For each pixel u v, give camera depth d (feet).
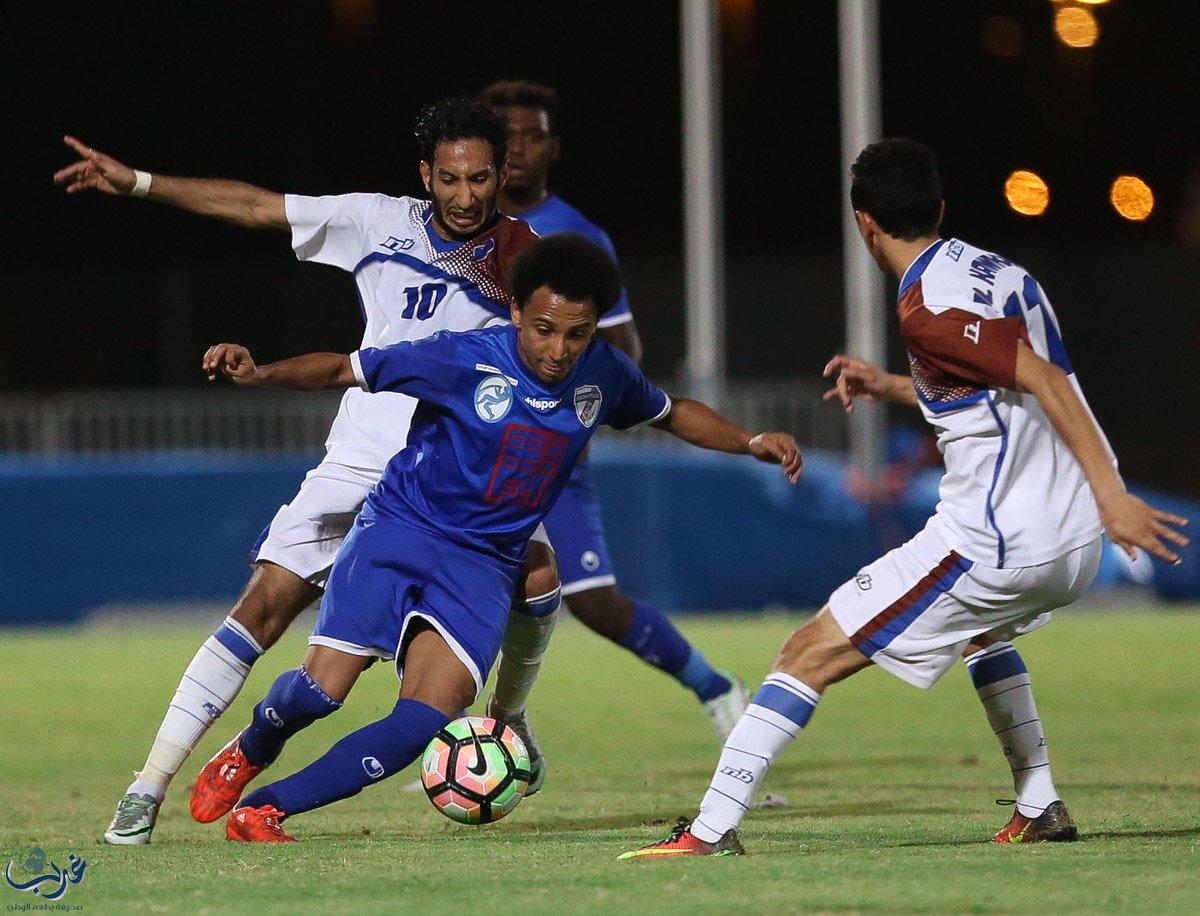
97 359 293.84
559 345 60.59
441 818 73.56
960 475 56.85
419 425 64.85
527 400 61.98
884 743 102.47
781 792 81.30
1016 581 56.34
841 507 204.13
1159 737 101.96
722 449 65.62
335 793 62.95
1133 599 223.92
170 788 85.66
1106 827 65.10
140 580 196.95
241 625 67.62
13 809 77.36
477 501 62.80
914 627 57.21
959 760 94.12
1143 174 353.51
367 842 63.72
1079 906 46.50
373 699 126.62
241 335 295.07
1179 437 296.51
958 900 47.52
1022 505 56.18
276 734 65.21
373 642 63.82
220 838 66.69
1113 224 354.95
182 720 66.08
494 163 68.59
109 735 109.09
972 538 56.34
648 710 122.31
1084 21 325.62
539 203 90.02
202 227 350.64
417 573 63.16
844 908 46.50
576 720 116.16
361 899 49.24
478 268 69.31
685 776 88.48
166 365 294.05
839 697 129.70
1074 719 111.24
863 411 207.10
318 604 71.20
